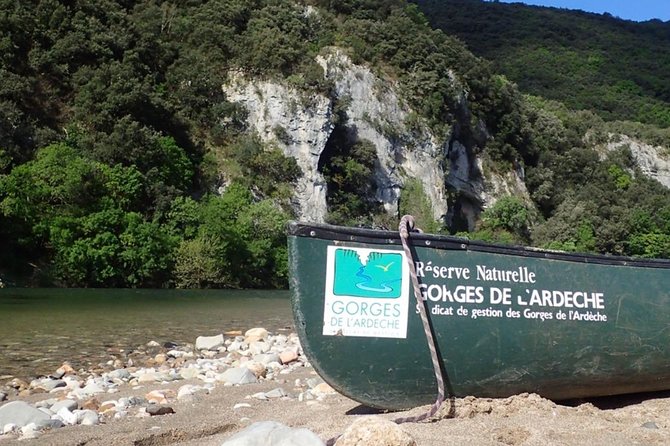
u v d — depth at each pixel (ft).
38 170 138.62
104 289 125.29
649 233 276.21
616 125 362.12
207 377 30.30
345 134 223.92
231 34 220.64
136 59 189.57
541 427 17.37
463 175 262.67
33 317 62.64
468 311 19.53
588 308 20.77
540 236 260.42
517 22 494.59
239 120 206.18
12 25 171.42
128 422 20.04
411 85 245.04
